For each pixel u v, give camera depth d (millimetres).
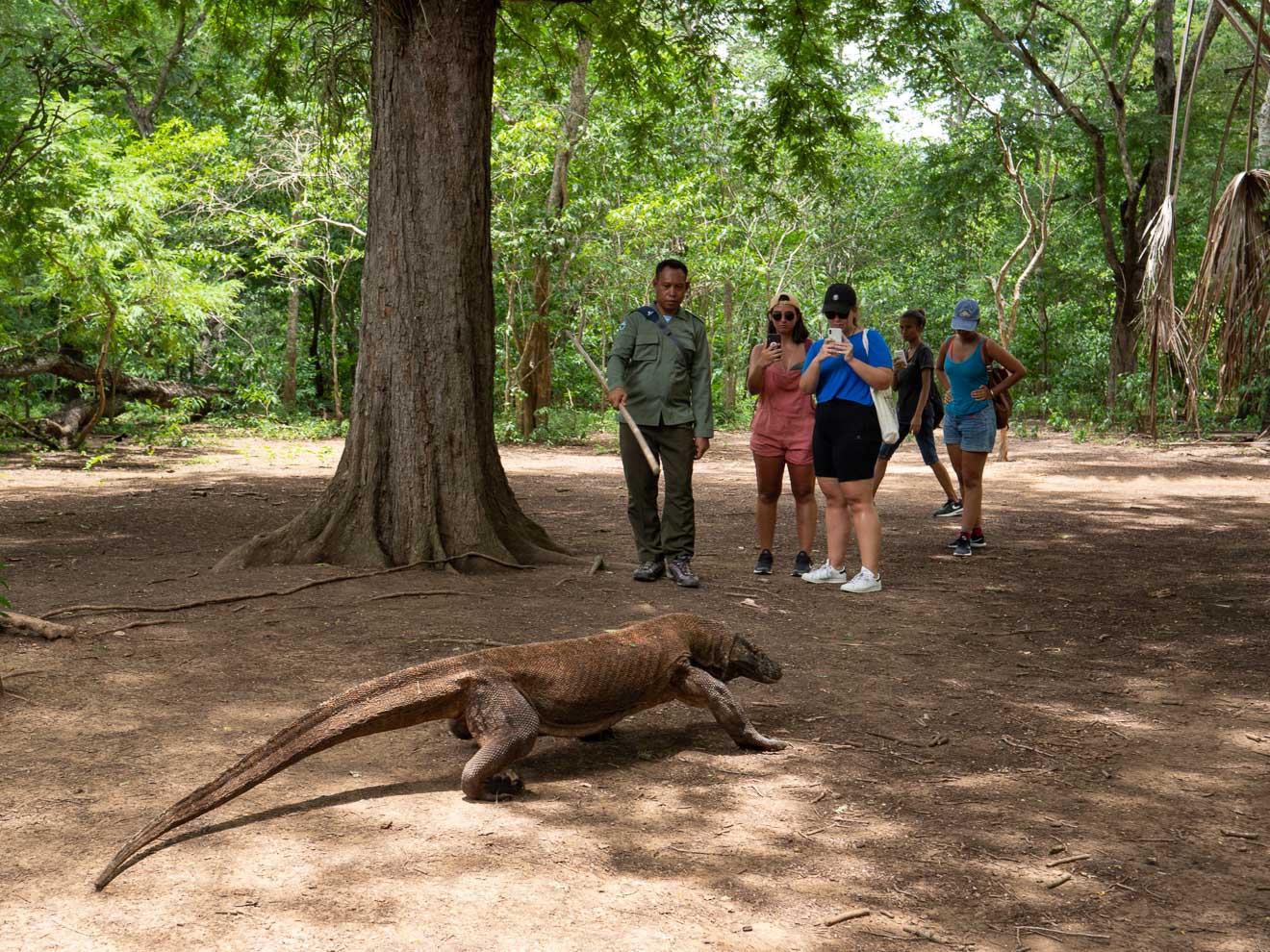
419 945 3002
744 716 4762
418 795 4141
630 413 8414
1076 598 8133
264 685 5531
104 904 3213
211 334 30672
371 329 9031
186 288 21234
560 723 4441
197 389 28594
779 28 15859
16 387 23250
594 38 16047
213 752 4551
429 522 8867
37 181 17406
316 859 3551
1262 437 23359
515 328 26016
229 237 28734
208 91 21438
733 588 8281
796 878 3486
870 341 8109
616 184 26391
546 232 23203
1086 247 35000
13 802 3973
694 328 8477
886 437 8086
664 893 3357
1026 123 27984
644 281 26891
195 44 23500
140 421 24609
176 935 3039
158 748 4586
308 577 8289
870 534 8242
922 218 31406
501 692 4219
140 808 3953
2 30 15602
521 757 4176
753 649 5137
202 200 26703
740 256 28578
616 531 11461
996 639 6832
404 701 4039
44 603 7270
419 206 8953
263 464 18750
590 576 8688
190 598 7477
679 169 27234
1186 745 4852
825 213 35094
